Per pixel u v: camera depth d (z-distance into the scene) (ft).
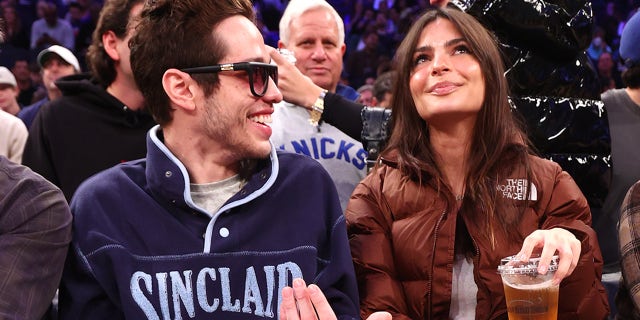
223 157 4.88
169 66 4.77
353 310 4.83
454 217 5.21
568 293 4.96
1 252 4.43
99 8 29.84
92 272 4.60
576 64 6.48
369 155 6.48
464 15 5.53
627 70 7.48
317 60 8.48
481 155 5.37
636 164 7.11
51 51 14.94
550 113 6.32
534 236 4.53
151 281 4.55
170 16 4.78
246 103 4.74
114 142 7.46
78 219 4.74
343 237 4.97
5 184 4.52
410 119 5.62
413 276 5.24
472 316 5.20
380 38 30.12
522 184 5.28
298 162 5.10
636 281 5.02
